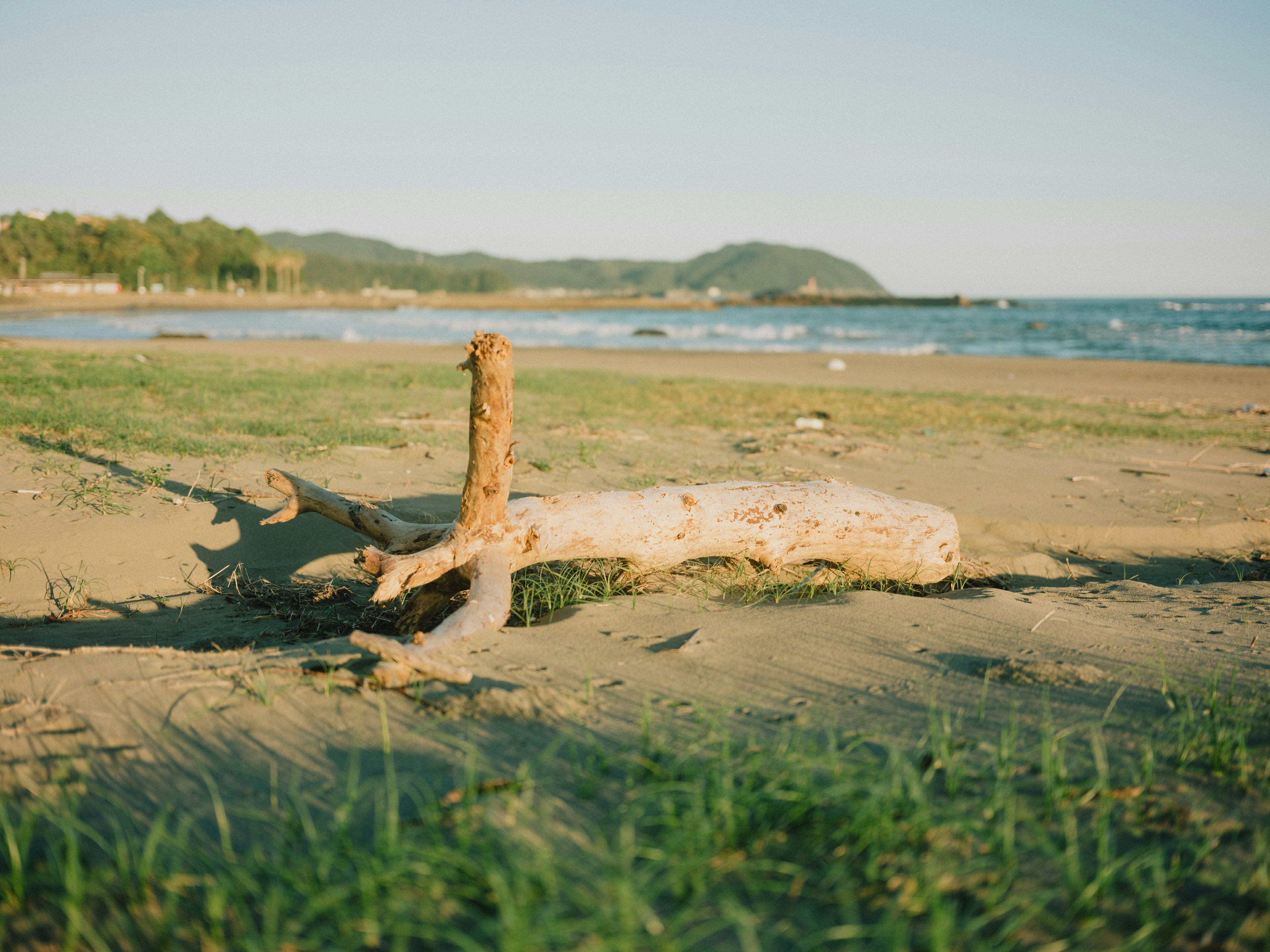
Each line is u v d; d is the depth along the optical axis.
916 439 9.88
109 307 79.75
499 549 3.68
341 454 7.09
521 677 2.92
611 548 4.00
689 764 2.25
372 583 4.60
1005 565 5.22
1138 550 5.85
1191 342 36.53
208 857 1.87
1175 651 3.38
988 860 1.87
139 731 2.46
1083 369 23.20
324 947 1.59
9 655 3.04
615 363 25.98
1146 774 2.24
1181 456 9.21
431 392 12.86
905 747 2.42
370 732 2.49
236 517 5.05
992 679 3.02
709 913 1.68
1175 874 1.84
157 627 3.79
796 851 1.89
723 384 17.20
